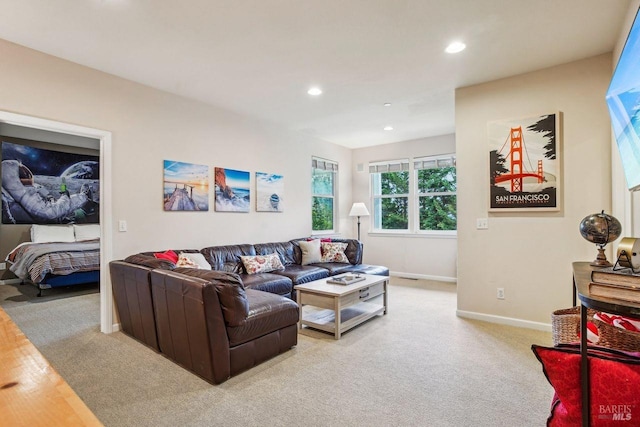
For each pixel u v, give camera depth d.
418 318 3.66
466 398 2.08
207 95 3.85
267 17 2.34
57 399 0.65
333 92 3.77
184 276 2.42
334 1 2.16
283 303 2.75
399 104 4.18
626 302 1.06
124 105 3.36
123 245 3.34
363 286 3.41
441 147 5.80
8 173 5.68
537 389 2.18
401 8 2.24
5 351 0.85
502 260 3.45
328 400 2.06
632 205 2.38
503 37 2.63
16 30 2.49
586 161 3.03
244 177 4.60
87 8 2.22
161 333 2.64
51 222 6.11
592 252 3.03
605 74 2.94
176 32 2.53
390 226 6.50
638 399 1.02
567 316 1.89
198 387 2.21
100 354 2.72
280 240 5.20
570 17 2.36
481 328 3.32
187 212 3.92
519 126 3.32
